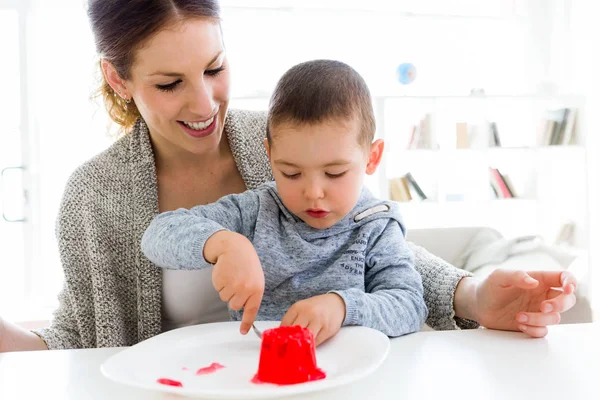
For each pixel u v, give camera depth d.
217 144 1.10
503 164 4.38
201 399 0.61
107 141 3.80
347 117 0.91
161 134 1.07
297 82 0.94
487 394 0.62
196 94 0.96
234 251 0.78
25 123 3.72
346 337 0.76
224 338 0.79
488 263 2.26
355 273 0.97
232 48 4.05
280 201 1.04
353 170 0.93
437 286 1.02
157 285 1.12
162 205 1.19
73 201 1.17
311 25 4.16
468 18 4.36
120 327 1.15
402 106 4.14
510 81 4.46
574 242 4.12
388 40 4.27
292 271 0.98
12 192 3.75
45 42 3.75
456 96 3.97
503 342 0.81
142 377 0.66
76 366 0.75
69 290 1.16
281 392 0.56
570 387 0.64
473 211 4.18
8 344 1.03
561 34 4.42
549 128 4.16
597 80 4.25
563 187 4.21
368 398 0.62
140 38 0.93
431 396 0.62
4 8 3.70
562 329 0.87
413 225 4.09
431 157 4.11
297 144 0.90
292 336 0.66
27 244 3.73
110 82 1.12
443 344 0.81
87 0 1.09
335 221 0.98
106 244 1.15
